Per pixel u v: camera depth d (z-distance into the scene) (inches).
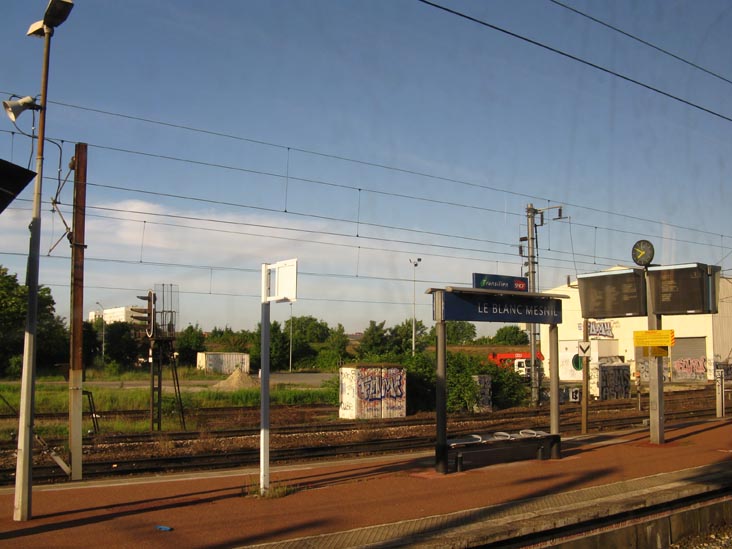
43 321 2482.8
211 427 887.1
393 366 1115.3
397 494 409.4
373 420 1014.4
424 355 1254.9
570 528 333.7
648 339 674.2
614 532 326.0
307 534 311.7
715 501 414.6
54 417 954.7
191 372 2452.0
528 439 541.6
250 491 411.5
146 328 893.8
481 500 388.8
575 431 855.7
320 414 1140.5
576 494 402.6
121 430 845.2
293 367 3134.8
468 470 505.0
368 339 2832.2
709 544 356.5
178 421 946.7
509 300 534.6
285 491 412.8
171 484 457.1
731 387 1950.1
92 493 422.0
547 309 560.1
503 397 1296.8
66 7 364.8
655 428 668.1
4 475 503.2
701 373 2260.1
